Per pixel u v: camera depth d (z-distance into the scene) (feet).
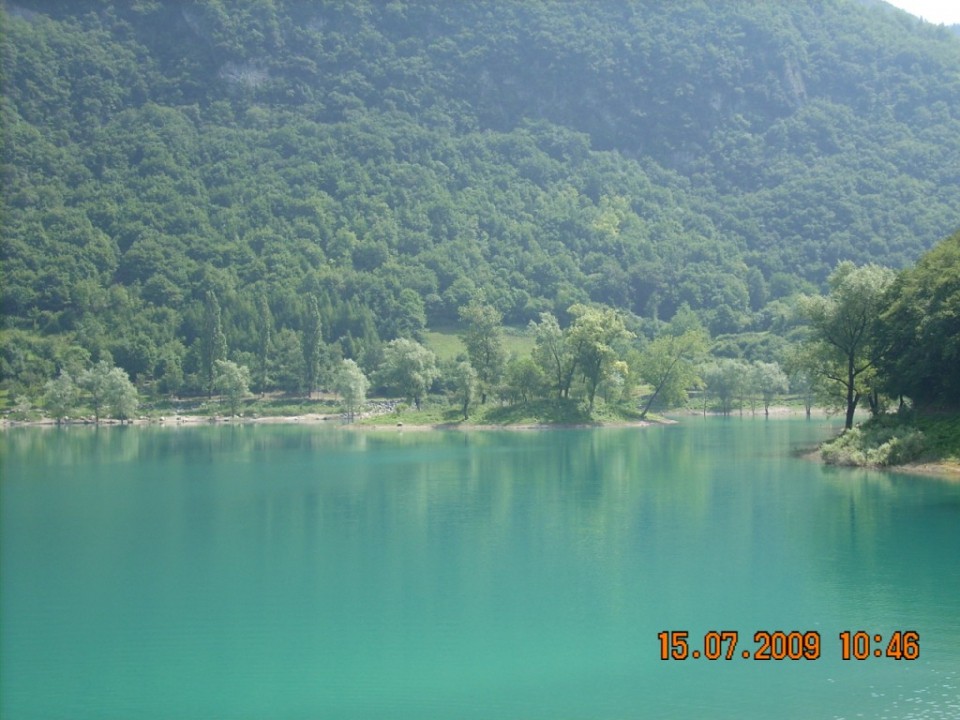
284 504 279.90
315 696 131.64
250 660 145.07
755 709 124.06
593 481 321.93
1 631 159.84
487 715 124.06
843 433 377.09
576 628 157.07
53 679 138.82
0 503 286.05
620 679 135.54
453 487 312.29
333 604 172.35
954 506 255.91
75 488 319.68
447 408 652.89
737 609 165.48
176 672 140.77
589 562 199.72
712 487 300.61
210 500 288.92
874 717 120.67
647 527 235.40
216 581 189.06
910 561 195.93
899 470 324.60
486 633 155.22
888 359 353.31
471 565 198.70
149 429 648.79
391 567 198.29
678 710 124.36
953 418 334.03
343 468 373.61
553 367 644.27
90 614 168.35
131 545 222.89
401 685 134.92
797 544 213.25
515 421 613.93
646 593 175.83
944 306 323.78
